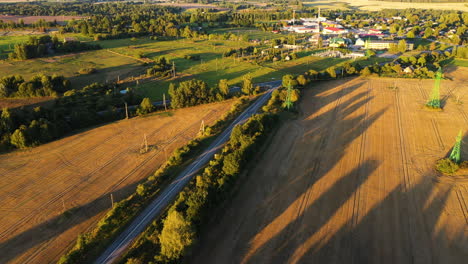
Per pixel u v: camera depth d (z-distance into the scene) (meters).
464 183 81.25
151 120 116.75
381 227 67.25
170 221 58.53
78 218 68.88
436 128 112.25
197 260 58.78
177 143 101.00
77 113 109.19
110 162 89.75
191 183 79.19
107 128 109.81
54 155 92.44
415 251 61.62
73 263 57.09
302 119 118.88
